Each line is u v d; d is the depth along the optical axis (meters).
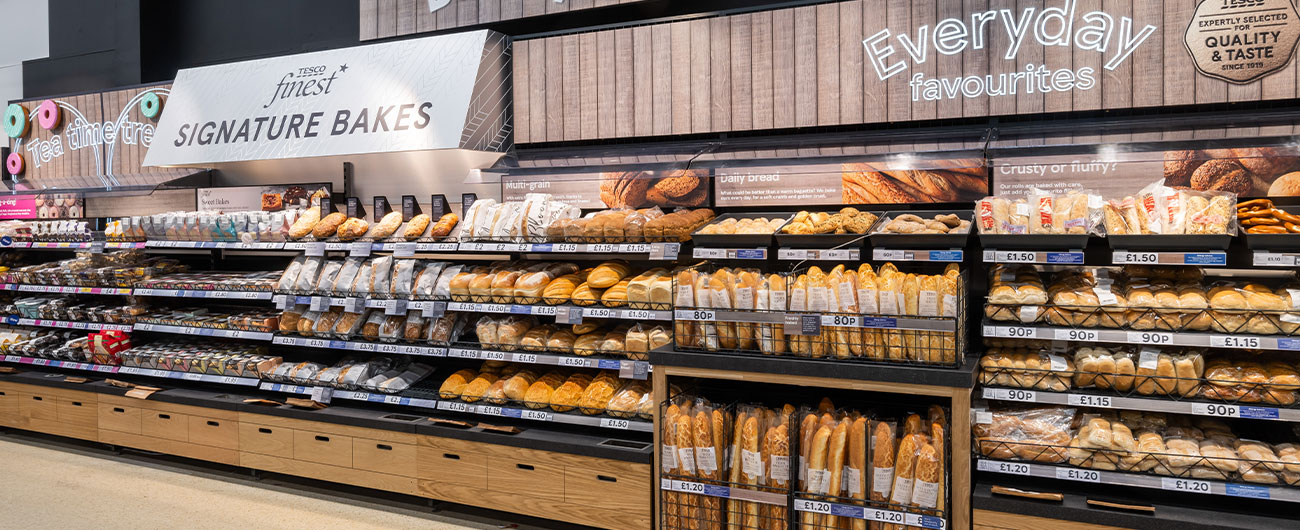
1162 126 3.28
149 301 5.46
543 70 4.45
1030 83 3.50
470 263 4.40
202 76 5.28
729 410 3.33
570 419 3.81
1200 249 2.81
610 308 3.75
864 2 3.76
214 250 5.57
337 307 4.58
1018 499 2.93
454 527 3.90
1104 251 3.40
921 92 3.67
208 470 4.83
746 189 3.97
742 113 4.00
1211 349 3.11
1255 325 2.76
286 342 4.57
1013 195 3.51
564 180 4.35
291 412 4.42
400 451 4.12
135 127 5.67
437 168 4.86
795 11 3.88
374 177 5.06
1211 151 3.19
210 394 4.84
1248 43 3.20
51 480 4.67
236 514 4.09
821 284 3.10
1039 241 2.99
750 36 3.98
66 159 6.03
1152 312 2.88
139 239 5.10
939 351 2.96
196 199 5.54
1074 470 2.92
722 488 3.18
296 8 5.52
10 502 4.28
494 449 3.87
